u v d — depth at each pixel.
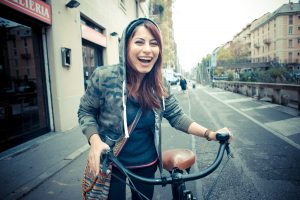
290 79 30.39
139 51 1.61
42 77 7.13
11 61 5.92
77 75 8.69
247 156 5.12
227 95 22.08
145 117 1.71
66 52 7.71
